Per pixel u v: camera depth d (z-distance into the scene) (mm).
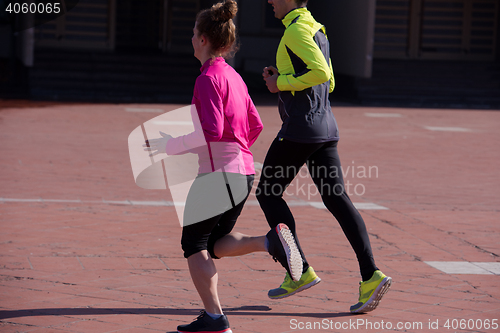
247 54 49750
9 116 27531
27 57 37781
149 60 41938
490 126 30141
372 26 39906
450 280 8383
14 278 7930
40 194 13164
